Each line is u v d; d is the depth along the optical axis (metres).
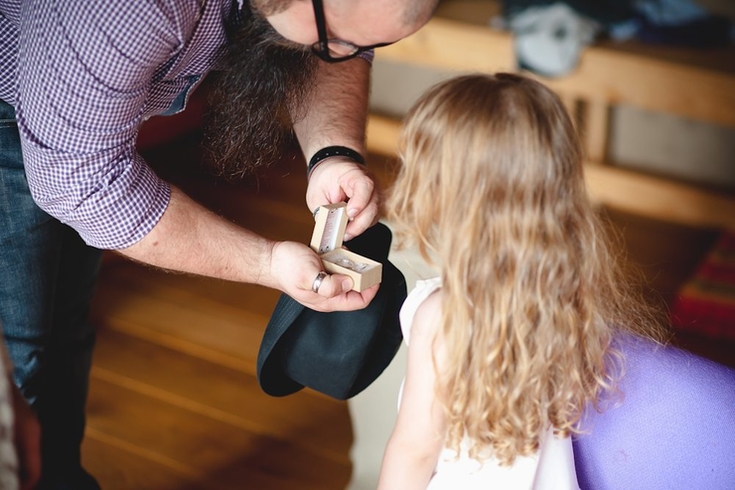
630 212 3.13
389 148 3.47
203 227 1.29
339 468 1.97
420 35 3.16
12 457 0.78
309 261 1.24
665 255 2.87
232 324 2.49
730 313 2.50
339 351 1.29
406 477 1.23
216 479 1.94
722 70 2.78
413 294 1.19
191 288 2.64
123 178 1.20
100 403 2.16
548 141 1.06
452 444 1.16
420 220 1.13
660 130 3.21
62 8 1.08
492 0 3.41
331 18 1.12
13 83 1.29
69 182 1.17
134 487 1.91
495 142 1.05
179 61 1.25
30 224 1.40
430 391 1.18
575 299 1.12
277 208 3.07
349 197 1.37
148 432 2.07
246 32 1.30
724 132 3.11
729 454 1.17
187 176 3.17
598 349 1.15
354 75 1.57
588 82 2.97
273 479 1.94
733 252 2.79
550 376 1.13
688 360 1.20
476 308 1.10
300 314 1.30
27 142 1.16
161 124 3.24
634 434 1.21
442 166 1.09
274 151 1.48
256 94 1.36
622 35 3.05
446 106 1.08
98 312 2.50
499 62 3.08
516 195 1.06
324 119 1.50
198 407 2.16
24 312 1.45
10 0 1.21
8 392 0.77
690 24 3.01
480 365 1.11
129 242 1.24
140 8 1.08
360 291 1.25
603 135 3.21
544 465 1.22
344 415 2.15
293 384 1.43
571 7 3.09
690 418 1.18
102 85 1.10
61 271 1.57
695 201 3.03
